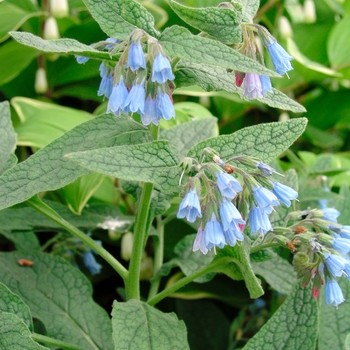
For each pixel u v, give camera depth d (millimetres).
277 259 593
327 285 503
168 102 468
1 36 731
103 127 507
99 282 737
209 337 684
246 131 490
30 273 574
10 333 483
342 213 613
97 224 622
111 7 475
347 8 1039
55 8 752
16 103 717
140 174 464
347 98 966
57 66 838
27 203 527
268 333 508
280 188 480
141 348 483
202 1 873
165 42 467
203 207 469
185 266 592
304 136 938
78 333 552
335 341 548
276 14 977
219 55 458
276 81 938
